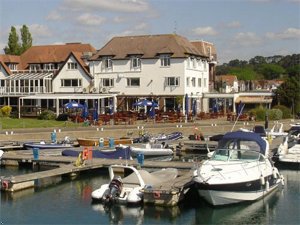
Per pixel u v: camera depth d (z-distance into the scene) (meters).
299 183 32.38
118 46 80.19
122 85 78.50
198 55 80.12
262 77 189.25
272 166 29.30
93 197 27.05
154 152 41.94
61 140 48.25
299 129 47.47
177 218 24.94
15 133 50.22
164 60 76.19
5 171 35.66
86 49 88.38
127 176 27.31
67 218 24.47
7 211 25.62
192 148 47.25
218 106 82.81
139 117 67.00
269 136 47.06
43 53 88.69
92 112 68.75
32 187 30.31
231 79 116.00
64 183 31.89
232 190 25.05
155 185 26.95
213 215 25.42
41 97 74.25
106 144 46.62
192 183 27.31
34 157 36.69
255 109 73.50
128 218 24.67
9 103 82.62
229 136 29.12
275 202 27.55
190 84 77.69
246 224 24.11
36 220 24.22
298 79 83.00
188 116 68.69
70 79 81.06
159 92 76.56
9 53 108.50
